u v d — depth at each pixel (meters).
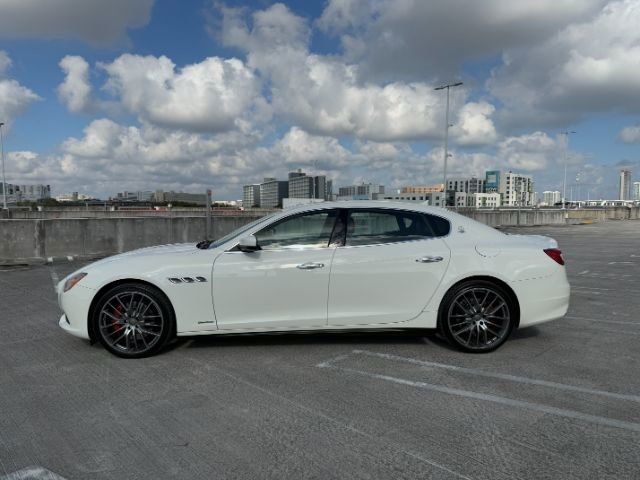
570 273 10.98
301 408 3.62
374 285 4.78
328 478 2.71
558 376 4.25
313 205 5.00
